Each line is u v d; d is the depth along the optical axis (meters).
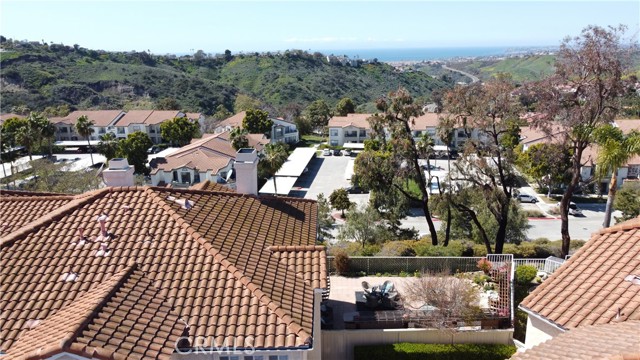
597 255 16.14
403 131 38.19
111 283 12.86
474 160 34.25
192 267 14.23
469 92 34.12
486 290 23.95
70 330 10.58
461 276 26.47
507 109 32.56
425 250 32.03
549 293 15.27
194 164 72.06
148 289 13.17
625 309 13.48
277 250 16.66
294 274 15.44
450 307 21.66
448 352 20.36
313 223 20.59
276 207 20.77
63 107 121.06
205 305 12.90
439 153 86.88
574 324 13.69
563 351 11.84
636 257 15.24
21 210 18.39
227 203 19.33
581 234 51.44
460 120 39.19
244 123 102.44
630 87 28.59
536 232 52.03
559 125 33.94
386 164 39.25
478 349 20.48
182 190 18.98
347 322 21.80
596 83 28.81
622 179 66.12
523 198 62.72
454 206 36.47
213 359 12.15
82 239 15.16
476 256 31.98
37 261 14.23
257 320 12.57
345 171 82.12
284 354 12.12
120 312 11.76
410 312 22.00
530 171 65.06
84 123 87.06
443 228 46.16
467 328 21.38
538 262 28.83
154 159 75.19
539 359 11.72
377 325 21.77
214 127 116.31
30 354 10.05
